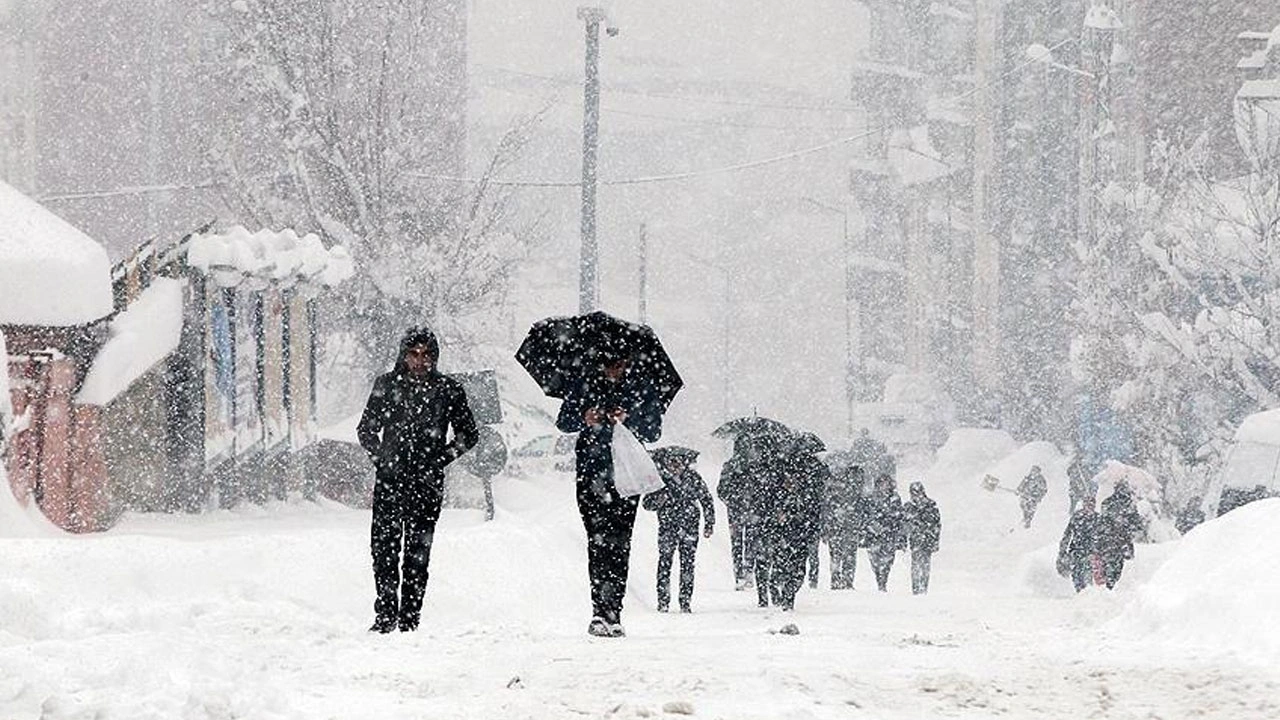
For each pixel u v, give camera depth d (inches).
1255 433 2790.4
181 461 2372.0
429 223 4397.1
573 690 743.1
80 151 5310.0
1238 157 5182.1
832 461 3590.1
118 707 625.0
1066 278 5531.5
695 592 2320.4
